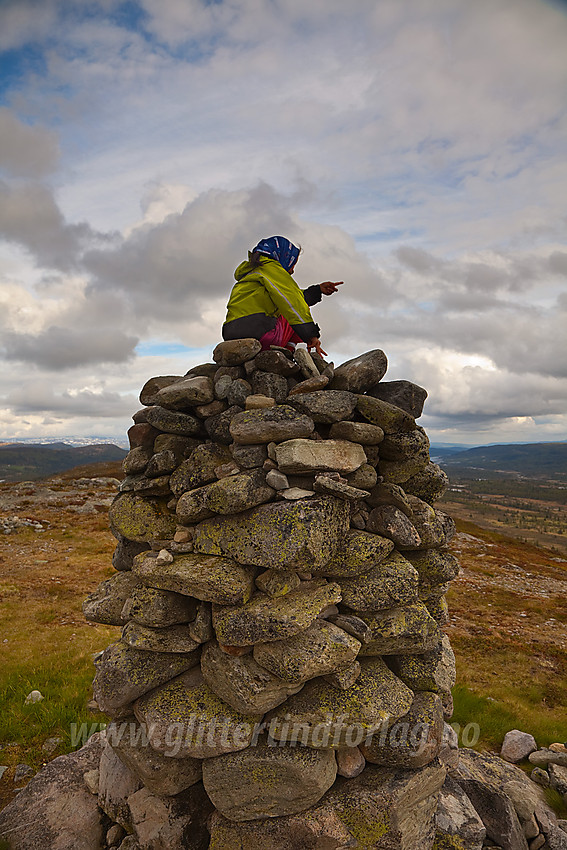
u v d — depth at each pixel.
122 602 4.70
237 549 3.94
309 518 3.76
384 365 4.57
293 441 4.00
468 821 5.02
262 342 4.78
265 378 4.43
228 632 3.85
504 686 11.20
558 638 15.45
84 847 4.61
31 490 41.62
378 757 4.25
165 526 4.54
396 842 3.91
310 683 4.15
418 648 4.33
